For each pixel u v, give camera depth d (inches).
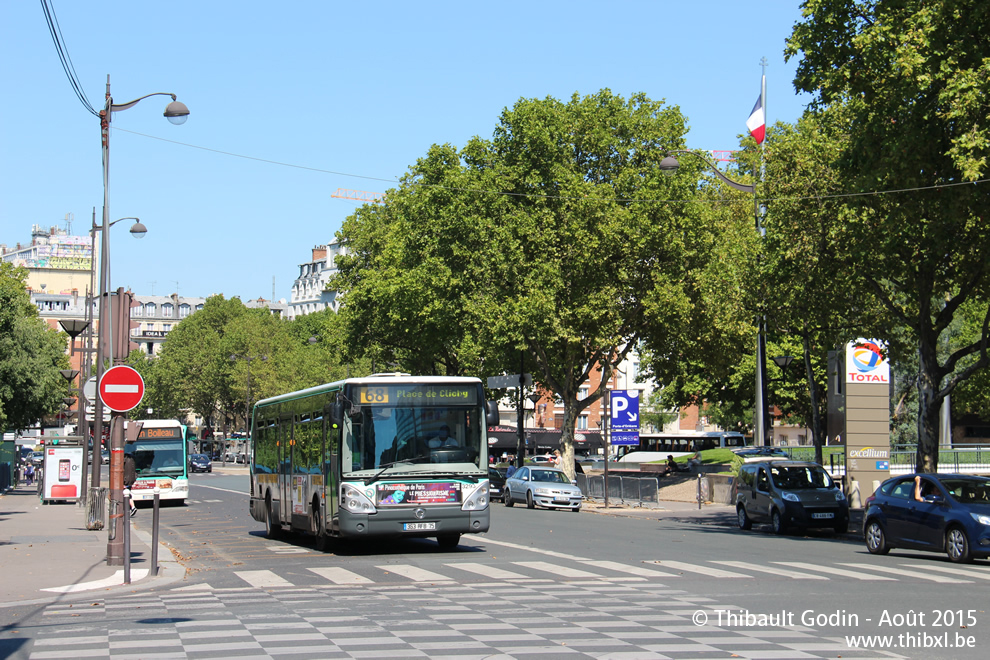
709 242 1825.8
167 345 5187.0
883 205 925.2
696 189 1893.5
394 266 2372.0
